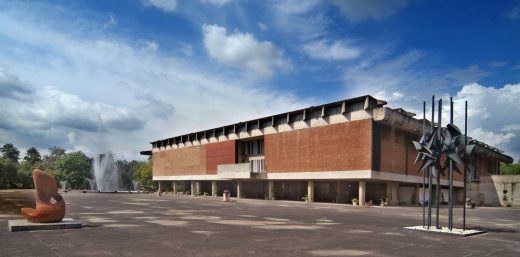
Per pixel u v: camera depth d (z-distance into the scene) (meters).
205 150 66.62
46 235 13.11
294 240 12.98
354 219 22.45
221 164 62.03
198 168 68.12
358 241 13.05
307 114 47.56
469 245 12.70
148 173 103.12
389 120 40.62
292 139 49.41
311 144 46.72
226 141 61.44
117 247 10.96
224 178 57.53
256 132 55.50
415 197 51.47
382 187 48.28
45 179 15.38
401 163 45.25
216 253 10.31
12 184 99.44
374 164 40.34
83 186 113.69
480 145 66.50
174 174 75.75
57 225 14.79
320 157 45.34
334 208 34.91
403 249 11.60
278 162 51.19
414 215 26.94
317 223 19.44
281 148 50.97
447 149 16.30
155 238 12.83
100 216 20.97
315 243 12.40
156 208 29.09
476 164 68.69
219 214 24.16
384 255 10.55
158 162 82.50
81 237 12.77
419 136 49.25
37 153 154.25
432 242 13.20
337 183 49.56
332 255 10.38
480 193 64.81
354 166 41.47
